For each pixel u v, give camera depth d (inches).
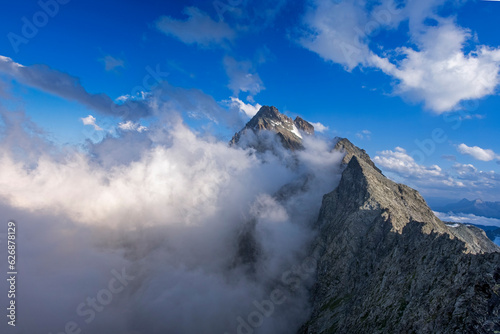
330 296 4441.4
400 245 3257.9
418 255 2598.4
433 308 1797.5
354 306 3218.5
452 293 1732.3
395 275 2731.3
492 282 1498.5
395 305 2285.9
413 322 1881.2
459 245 2064.5
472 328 1408.7
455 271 1882.4
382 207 5265.8
